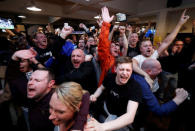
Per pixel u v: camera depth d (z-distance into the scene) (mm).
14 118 1322
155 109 878
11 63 1037
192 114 1050
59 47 1366
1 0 3404
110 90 1001
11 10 3652
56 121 599
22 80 1057
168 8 4543
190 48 1664
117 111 950
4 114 1354
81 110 641
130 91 843
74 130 583
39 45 2059
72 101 558
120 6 4684
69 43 1659
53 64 1473
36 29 2865
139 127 1013
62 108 555
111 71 1258
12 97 1106
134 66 1071
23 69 1056
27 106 1088
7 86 1067
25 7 3865
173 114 1173
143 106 950
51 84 904
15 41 1511
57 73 1528
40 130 887
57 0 4113
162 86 1358
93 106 1158
